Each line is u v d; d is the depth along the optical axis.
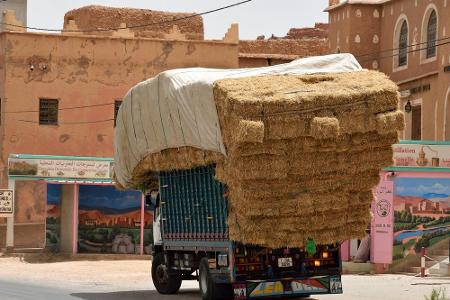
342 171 18.27
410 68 42.25
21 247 42.28
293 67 19.72
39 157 37.09
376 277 28.44
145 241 37.72
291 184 18.06
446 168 30.39
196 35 53.69
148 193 23.61
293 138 17.70
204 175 19.75
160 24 53.12
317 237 18.50
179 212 21.34
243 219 18.06
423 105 39.19
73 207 37.47
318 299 21.31
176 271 22.55
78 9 53.31
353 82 18.48
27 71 45.66
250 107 17.44
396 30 43.97
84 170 37.31
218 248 19.38
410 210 30.23
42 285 25.73
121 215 37.84
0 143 45.62
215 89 18.38
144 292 23.61
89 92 46.47
